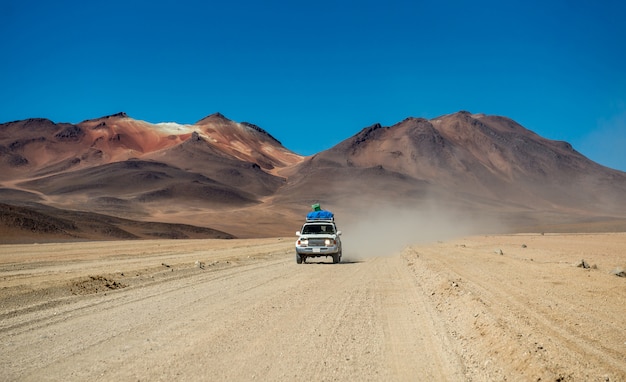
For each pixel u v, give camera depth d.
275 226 178.88
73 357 7.23
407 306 11.41
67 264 22.06
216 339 8.29
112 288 14.32
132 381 6.24
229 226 171.00
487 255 24.72
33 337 8.41
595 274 15.59
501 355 6.91
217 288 14.38
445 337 8.43
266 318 9.99
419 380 6.34
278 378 6.39
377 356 7.36
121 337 8.40
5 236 71.31
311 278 17.03
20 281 14.77
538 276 15.51
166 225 128.00
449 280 14.13
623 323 8.91
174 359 7.14
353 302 11.95
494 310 9.67
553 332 8.02
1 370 6.64
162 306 11.34
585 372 6.07
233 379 6.34
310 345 7.95
